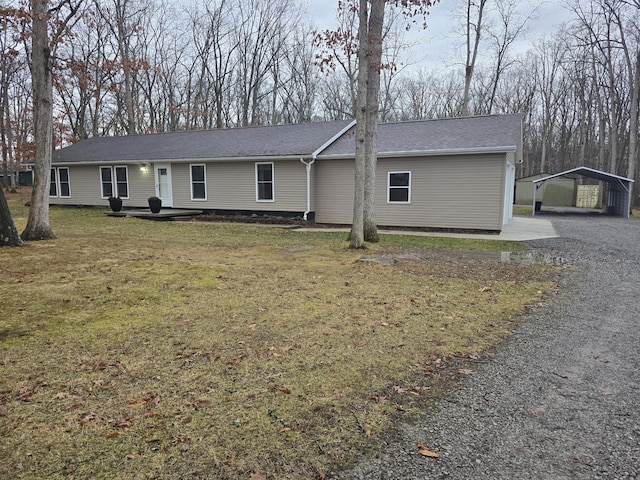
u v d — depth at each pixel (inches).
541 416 101.3
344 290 222.4
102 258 296.0
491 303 202.1
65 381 115.2
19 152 1006.4
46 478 76.3
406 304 197.9
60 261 280.7
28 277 233.8
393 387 116.0
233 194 623.5
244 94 1194.0
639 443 90.2
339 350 141.3
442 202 501.4
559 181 1108.5
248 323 166.9
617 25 865.5
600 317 180.1
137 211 649.6
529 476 79.4
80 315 173.0
